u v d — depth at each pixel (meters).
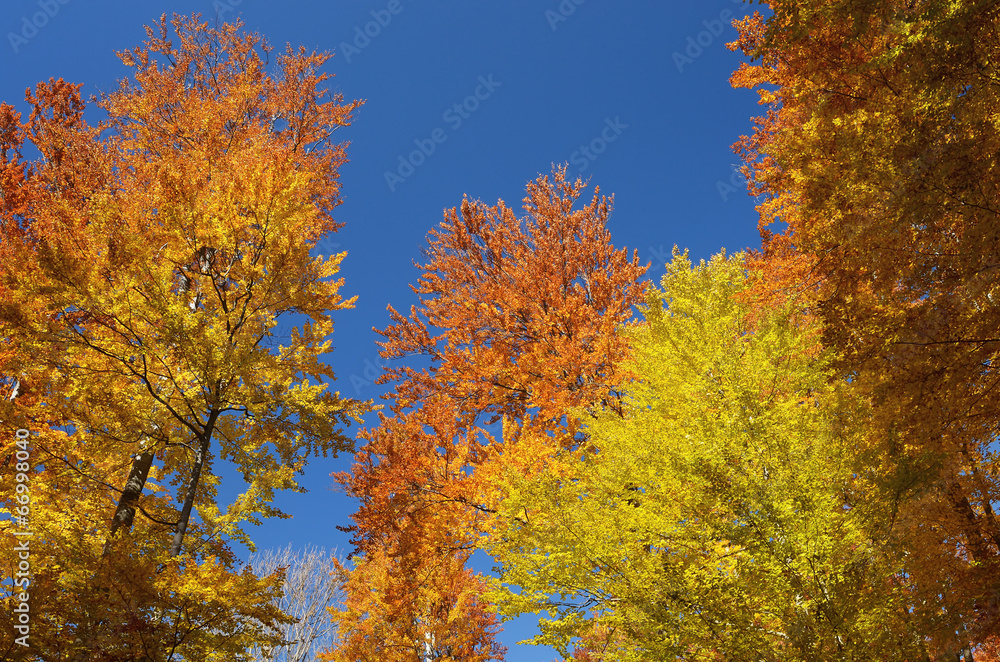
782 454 4.86
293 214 6.89
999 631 4.52
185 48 11.13
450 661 11.01
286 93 11.36
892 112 4.72
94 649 4.84
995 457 5.34
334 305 7.42
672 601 4.70
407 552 10.38
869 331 4.92
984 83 4.11
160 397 6.59
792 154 5.47
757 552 4.54
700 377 5.64
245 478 6.86
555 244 11.57
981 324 4.44
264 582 5.74
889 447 4.77
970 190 4.25
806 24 4.62
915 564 4.73
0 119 9.75
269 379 6.87
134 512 6.66
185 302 7.22
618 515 5.48
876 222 4.68
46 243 5.71
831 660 4.04
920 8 4.11
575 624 5.46
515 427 9.25
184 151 9.48
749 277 6.32
